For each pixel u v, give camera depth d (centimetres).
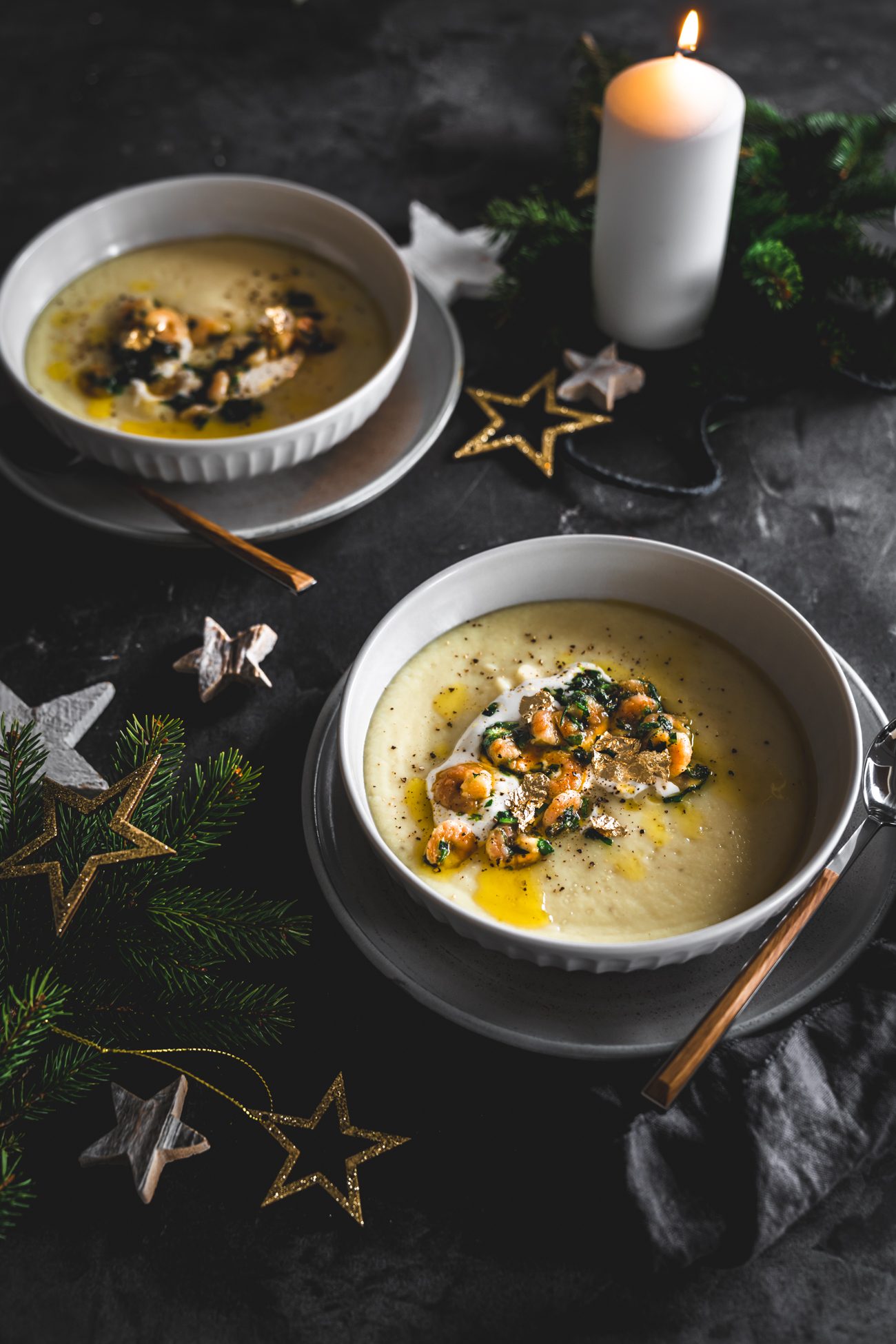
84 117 96
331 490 72
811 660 60
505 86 97
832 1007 56
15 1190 52
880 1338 52
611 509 73
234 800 58
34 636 69
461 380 77
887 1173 54
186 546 70
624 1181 52
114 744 65
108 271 81
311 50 100
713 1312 52
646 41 99
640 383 77
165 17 103
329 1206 54
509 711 61
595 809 59
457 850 58
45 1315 53
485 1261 53
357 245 80
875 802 59
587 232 79
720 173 72
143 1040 57
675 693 62
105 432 68
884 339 78
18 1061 52
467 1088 56
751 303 78
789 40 99
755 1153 52
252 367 76
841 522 72
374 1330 52
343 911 57
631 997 56
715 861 58
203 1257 54
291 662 68
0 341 72
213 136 94
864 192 79
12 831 57
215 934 56
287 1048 57
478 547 72
